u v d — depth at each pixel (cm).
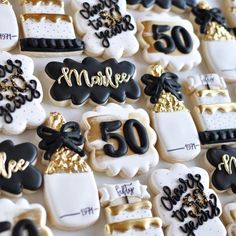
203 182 69
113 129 68
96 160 66
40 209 60
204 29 78
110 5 74
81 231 63
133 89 71
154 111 71
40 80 68
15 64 66
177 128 71
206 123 73
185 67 76
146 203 65
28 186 61
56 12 71
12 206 60
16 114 64
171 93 73
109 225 62
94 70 70
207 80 76
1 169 61
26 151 63
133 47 73
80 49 70
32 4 70
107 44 72
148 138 69
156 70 73
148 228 64
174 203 67
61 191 62
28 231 59
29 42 68
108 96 69
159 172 68
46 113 67
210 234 66
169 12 80
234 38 80
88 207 62
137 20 76
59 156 63
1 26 68
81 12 72
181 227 66
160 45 75
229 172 71
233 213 68
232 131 73
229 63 77
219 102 75
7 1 69
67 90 67
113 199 64
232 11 82
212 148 72
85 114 68
